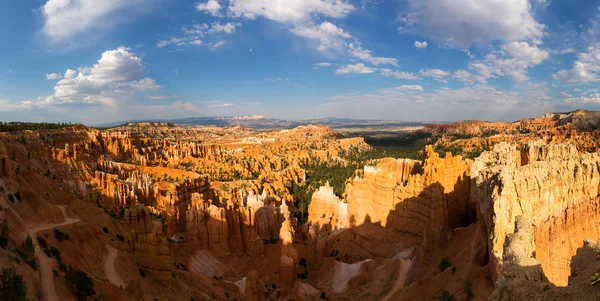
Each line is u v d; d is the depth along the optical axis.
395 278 65.50
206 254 84.75
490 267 39.56
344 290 73.19
